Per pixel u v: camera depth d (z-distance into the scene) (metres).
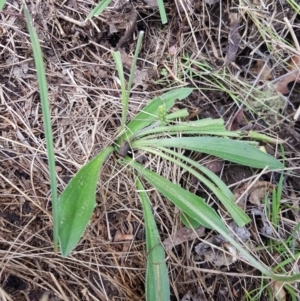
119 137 0.32
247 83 0.36
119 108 0.34
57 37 0.34
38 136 0.31
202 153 0.34
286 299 0.31
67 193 0.26
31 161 0.30
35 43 0.19
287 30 0.36
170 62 0.36
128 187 0.31
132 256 0.30
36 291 0.28
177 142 0.31
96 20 0.35
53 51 0.34
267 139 0.34
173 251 0.30
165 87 0.35
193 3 0.36
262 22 0.36
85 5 0.36
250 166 0.31
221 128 0.32
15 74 0.33
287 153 0.34
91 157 0.32
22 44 0.33
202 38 0.37
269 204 0.32
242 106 0.35
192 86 0.35
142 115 0.32
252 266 0.31
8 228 0.28
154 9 0.36
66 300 0.28
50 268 0.28
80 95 0.33
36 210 0.29
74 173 0.31
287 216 0.33
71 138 0.32
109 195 0.31
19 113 0.32
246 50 0.37
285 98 0.35
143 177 0.32
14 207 0.29
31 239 0.28
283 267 0.31
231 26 0.37
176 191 0.29
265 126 0.35
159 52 0.36
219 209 0.32
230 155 0.31
